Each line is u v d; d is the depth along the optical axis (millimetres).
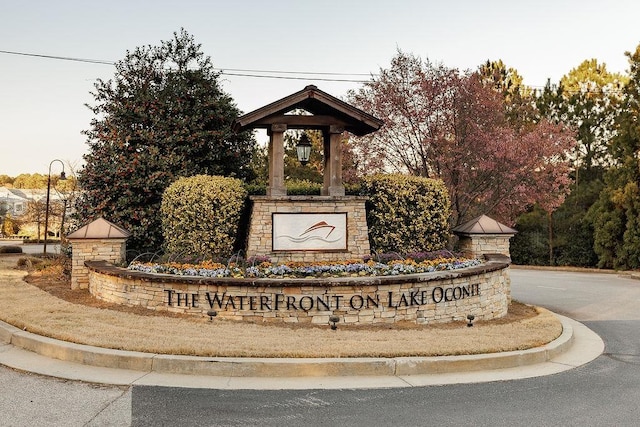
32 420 5453
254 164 20250
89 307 10328
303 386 6676
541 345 8453
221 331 8422
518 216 28094
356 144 20922
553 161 22750
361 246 12305
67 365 7320
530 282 20188
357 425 5465
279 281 9266
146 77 17250
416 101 20531
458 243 14016
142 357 7164
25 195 80438
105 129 16578
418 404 6105
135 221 15844
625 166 23641
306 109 13250
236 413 5738
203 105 16828
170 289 9891
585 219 25812
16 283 13555
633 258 23562
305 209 12070
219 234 12438
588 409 6020
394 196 13117
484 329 9281
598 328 11219
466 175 20453
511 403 6184
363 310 9445
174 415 5648
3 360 7527
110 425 5352
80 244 12570
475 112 20281
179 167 16141
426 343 8000
